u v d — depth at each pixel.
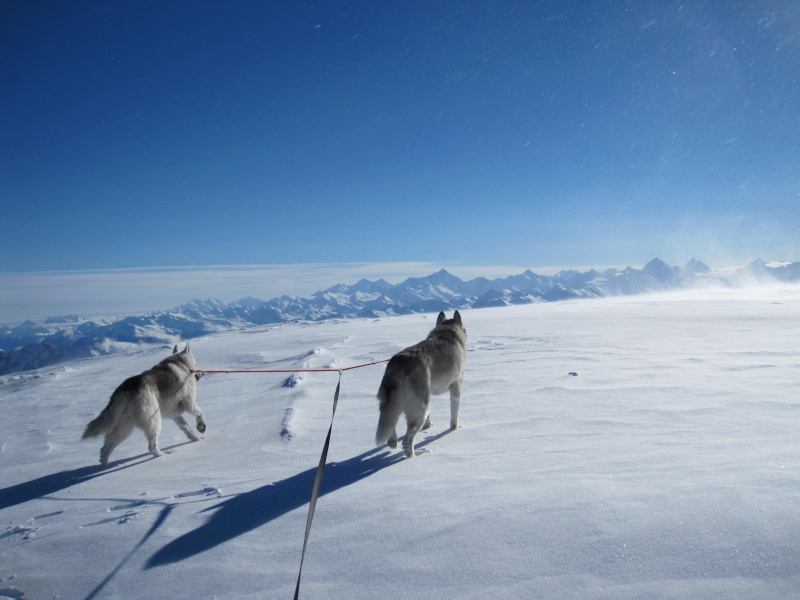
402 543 2.98
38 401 11.60
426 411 5.16
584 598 2.27
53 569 3.12
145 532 3.54
